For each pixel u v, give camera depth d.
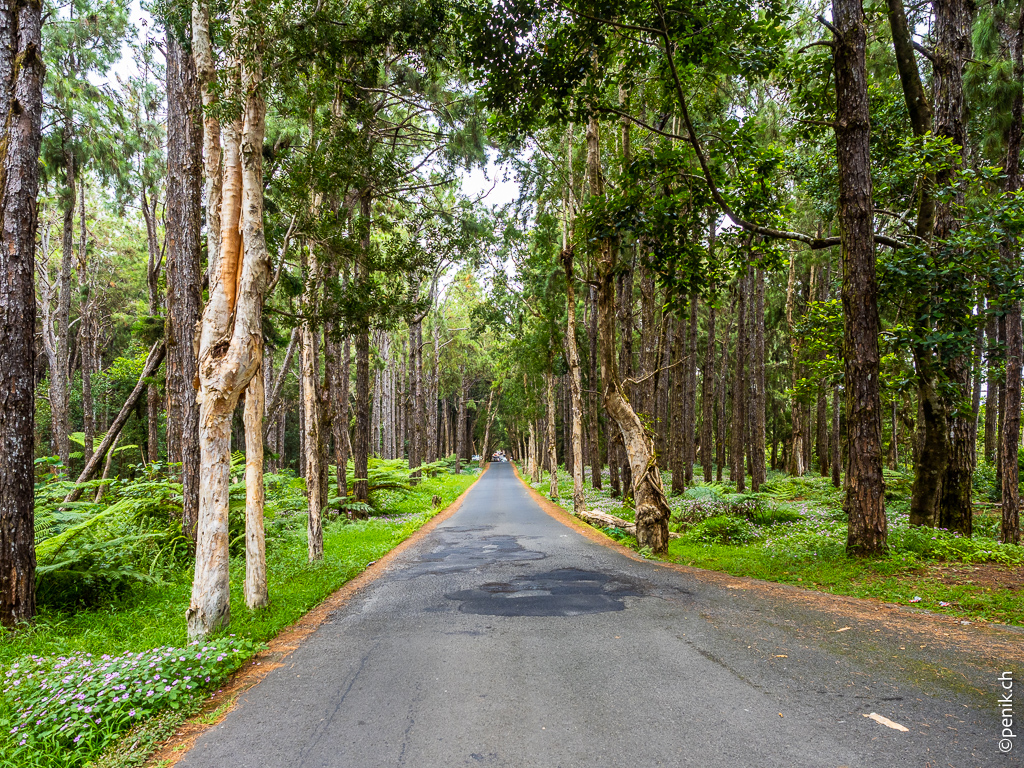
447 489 28.69
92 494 14.23
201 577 5.97
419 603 7.02
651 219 9.79
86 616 6.68
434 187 18.64
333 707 3.96
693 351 23.36
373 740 3.42
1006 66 10.23
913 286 8.83
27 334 6.53
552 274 21.98
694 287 10.69
